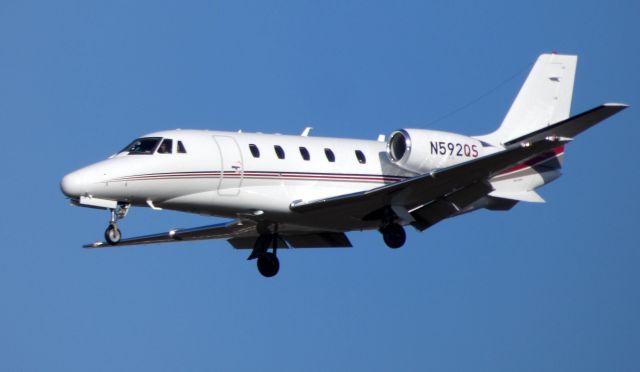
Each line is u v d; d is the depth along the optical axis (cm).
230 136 9069
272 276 9844
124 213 8762
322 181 9356
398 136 9562
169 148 8725
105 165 8550
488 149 9775
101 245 9844
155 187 8638
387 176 9712
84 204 8512
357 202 9088
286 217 9238
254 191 9019
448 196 9231
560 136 8669
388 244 9362
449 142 9588
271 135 9319
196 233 9825
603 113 8381
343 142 9694
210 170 8806
